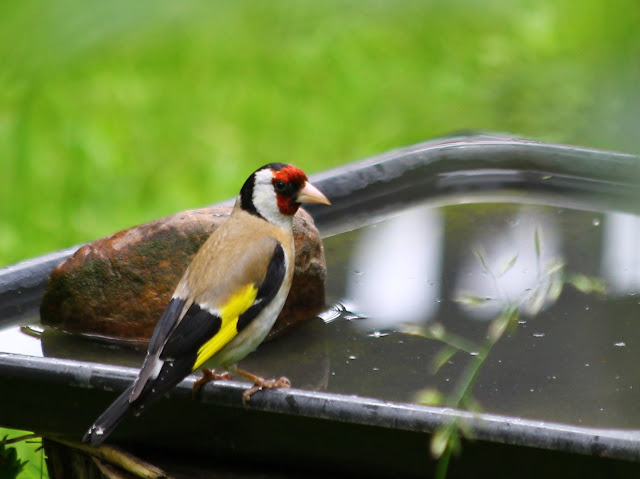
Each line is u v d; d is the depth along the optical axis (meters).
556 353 6.34
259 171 6.11
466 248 8.52
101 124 15.62
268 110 16.11
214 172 14.85
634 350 6.35
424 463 4.68
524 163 9.89
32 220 13.49
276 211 6.04
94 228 13.51
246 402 4.98
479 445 4.47
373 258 8.38
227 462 5.39
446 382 5.92
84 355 6.48
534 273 7.93
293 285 6.94
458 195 9.78
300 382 6.03
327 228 9.13
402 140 14.70
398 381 5.98
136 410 4.55
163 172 14.85
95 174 14.65
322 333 6.86
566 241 8.58
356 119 15.56
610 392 5.67
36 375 5.25
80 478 6.12
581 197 9.60
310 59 16.06
